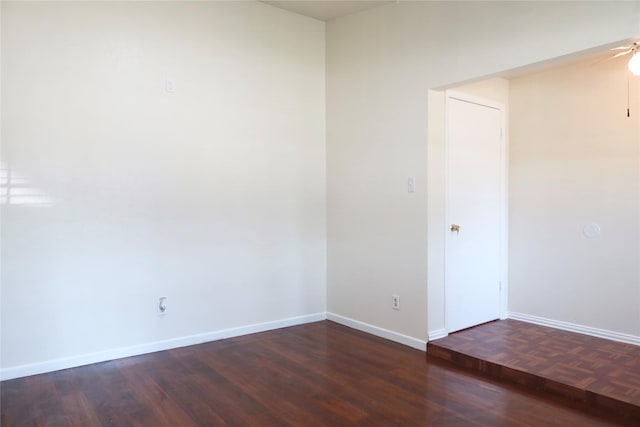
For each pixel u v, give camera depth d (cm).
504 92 443
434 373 324
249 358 354
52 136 322
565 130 410
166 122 369
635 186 367
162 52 366
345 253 448
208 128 391
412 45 380
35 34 314
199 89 385
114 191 347
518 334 390
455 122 392
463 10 343
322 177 468
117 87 346
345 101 445
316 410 269
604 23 269
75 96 330
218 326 400
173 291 376
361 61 427
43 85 318
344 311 452
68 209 329
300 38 448
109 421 255
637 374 298
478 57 333
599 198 388
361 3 407
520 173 441
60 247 327
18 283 312
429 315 371
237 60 406
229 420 257
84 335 337
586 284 395
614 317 379
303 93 452
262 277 426
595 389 274
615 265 379
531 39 303
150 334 366
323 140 468
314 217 462
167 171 371
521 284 442
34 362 319
